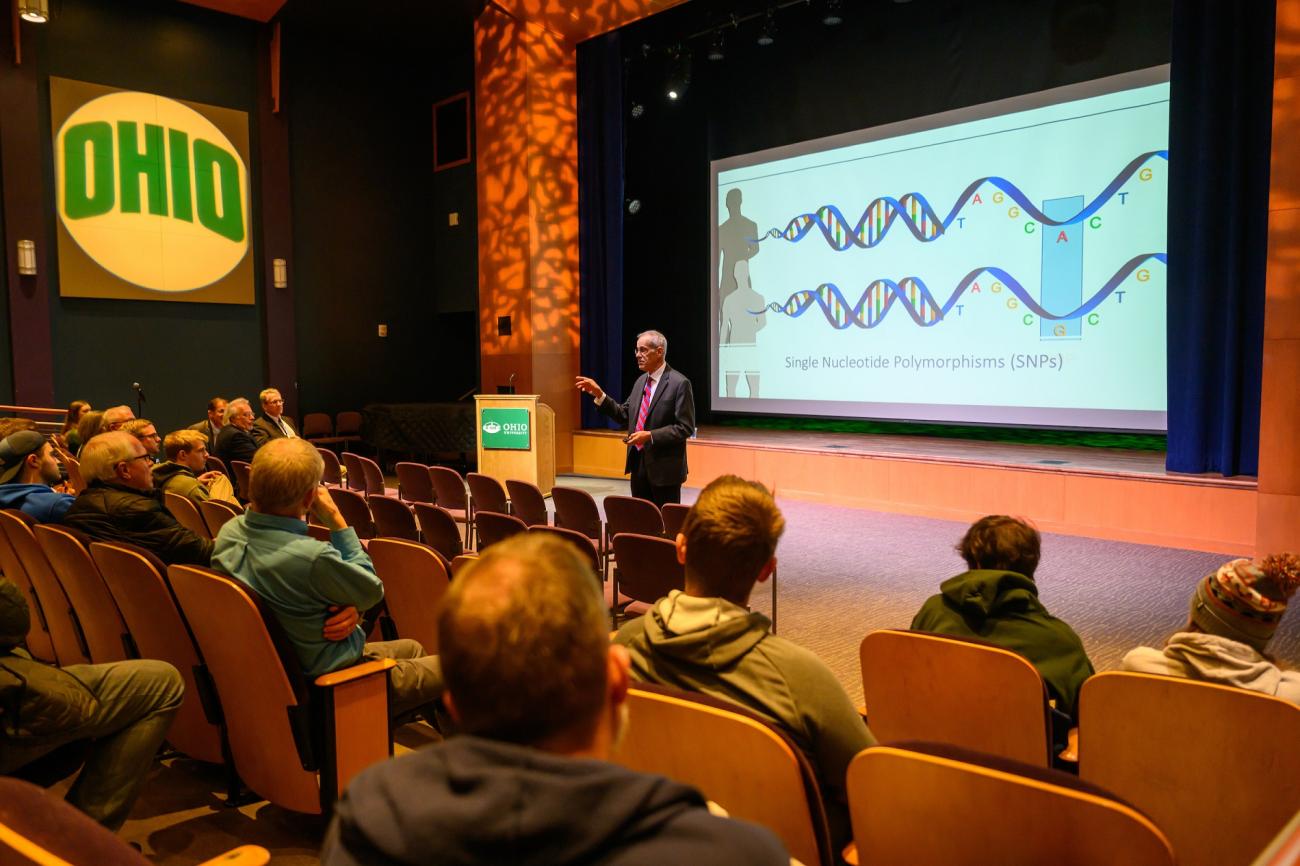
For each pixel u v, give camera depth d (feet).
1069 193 24.26
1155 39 22.94
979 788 3.54
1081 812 3.29
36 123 28.81
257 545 6.95
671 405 15.23
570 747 2.34
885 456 24.31
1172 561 18.21
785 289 31.17
